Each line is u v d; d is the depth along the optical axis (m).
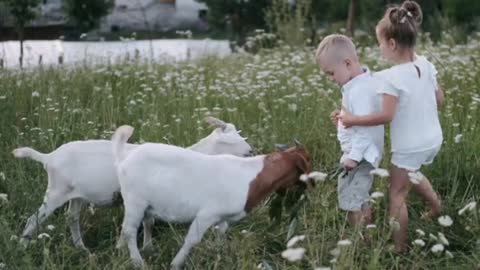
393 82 5.74
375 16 18.45
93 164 6.01
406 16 5.87
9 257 5.59
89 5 17.05
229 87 9.65
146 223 6.00
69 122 8.32
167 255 5.98
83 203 6.44
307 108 8.30
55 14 19.81
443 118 7.76
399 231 5.86
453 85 9.16
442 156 7.04
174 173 5.48
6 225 5.82
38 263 5.82
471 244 5.90
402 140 5.86
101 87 10.33
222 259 5.66
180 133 7.93
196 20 22.09
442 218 4.91
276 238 6.14
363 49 12.95
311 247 5.28
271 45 15.55
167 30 21.78
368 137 5.79
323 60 5.85
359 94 5.76
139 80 10.76
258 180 5.49
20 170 6.91
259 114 8.58
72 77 11.06
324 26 18.83
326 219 5.97
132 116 8.91
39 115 8.38
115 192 6.03
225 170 5.49
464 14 18.23
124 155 5.80
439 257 5.79
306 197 5.75
